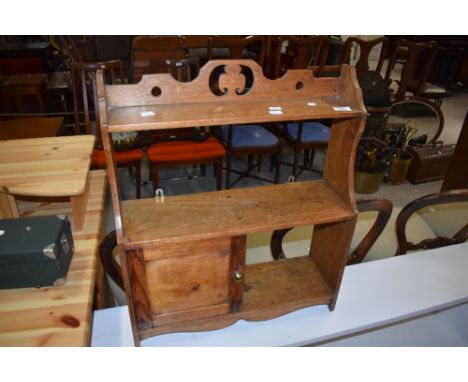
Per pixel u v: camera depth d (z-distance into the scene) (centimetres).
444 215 212
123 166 245
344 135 118
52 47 430
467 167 243
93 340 122
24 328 97
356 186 311
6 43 425
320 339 131
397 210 215
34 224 111
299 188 131
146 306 115
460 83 638
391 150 317
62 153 132
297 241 191
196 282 116
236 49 270
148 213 115
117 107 99
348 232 121
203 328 126
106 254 133
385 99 327
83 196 137
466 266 163
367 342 164
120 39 418
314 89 112
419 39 630
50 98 337
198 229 108
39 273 106
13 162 125
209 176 332
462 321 173
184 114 96
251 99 108
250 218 114
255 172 341
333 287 136
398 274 157
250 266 147
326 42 292
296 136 285
